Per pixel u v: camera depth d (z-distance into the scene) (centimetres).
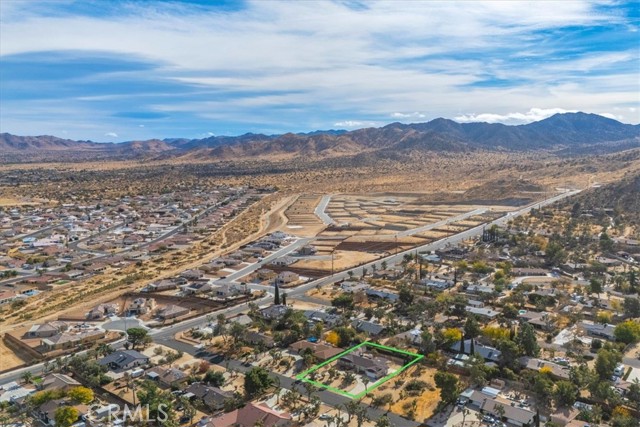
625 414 12000
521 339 15512
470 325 16625
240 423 11931
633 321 17238
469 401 13012
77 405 13088
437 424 12088
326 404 13050
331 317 18975
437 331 17025
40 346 17175
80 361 15288
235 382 14275
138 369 15112
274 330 17938
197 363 15588
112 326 19162
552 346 16350
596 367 14025
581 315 18712
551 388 12975
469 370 14400
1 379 15012
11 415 12925
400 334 16962
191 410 12375
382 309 19400
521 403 12850
